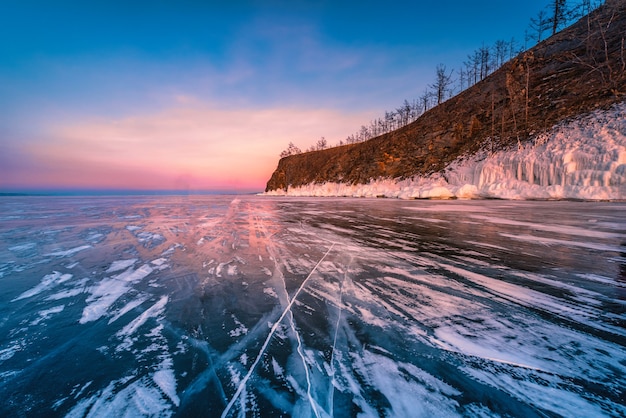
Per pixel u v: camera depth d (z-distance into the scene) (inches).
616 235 226.8
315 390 57.0
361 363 65.7
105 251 199.9
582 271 136.3
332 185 1833.2
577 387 56.4
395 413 50.5
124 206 672.4
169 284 128.3
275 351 71.9
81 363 68.7
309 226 313.6
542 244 198.8
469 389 56.3
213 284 126.5
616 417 49.2
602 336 76.1
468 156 1107.9
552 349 69.9
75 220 389.7
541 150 770.2
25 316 96.9
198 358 69.6
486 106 1327.5
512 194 735.1
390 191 1258.0
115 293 118.1
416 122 1737.2
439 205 608.1
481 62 1850.4
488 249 186.5
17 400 56.1
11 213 502.3
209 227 312.2
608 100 772.6
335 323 86.5
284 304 102.3
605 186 579.8
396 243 212.4
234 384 59.5
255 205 704.4
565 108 903.1
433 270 140.9
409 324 84.6
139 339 79.9
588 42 1081.4
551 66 1219.9
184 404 54.1
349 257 170.7
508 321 85.7
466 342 73.8
